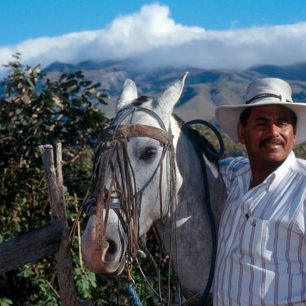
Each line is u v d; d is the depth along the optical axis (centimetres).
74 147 532
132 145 243
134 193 241
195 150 273
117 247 237
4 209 498
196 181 267
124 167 240
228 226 231
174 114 275
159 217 254
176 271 269
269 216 212
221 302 227
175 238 258
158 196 248
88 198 243
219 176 277
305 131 245
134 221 240
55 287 490
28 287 499
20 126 512
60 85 527
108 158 240
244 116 241
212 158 278
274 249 209
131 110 251
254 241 212
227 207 237
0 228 491
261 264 211
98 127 525
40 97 505
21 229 496
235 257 219
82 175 520
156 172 245
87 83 530
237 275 218
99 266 233
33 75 526
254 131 231
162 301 279
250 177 239
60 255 287
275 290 207
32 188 507
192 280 267
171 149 250
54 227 286
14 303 500
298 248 207
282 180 219
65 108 519
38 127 504
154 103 255
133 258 253
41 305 470
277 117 229
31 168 506
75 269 446
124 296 484
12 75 520
